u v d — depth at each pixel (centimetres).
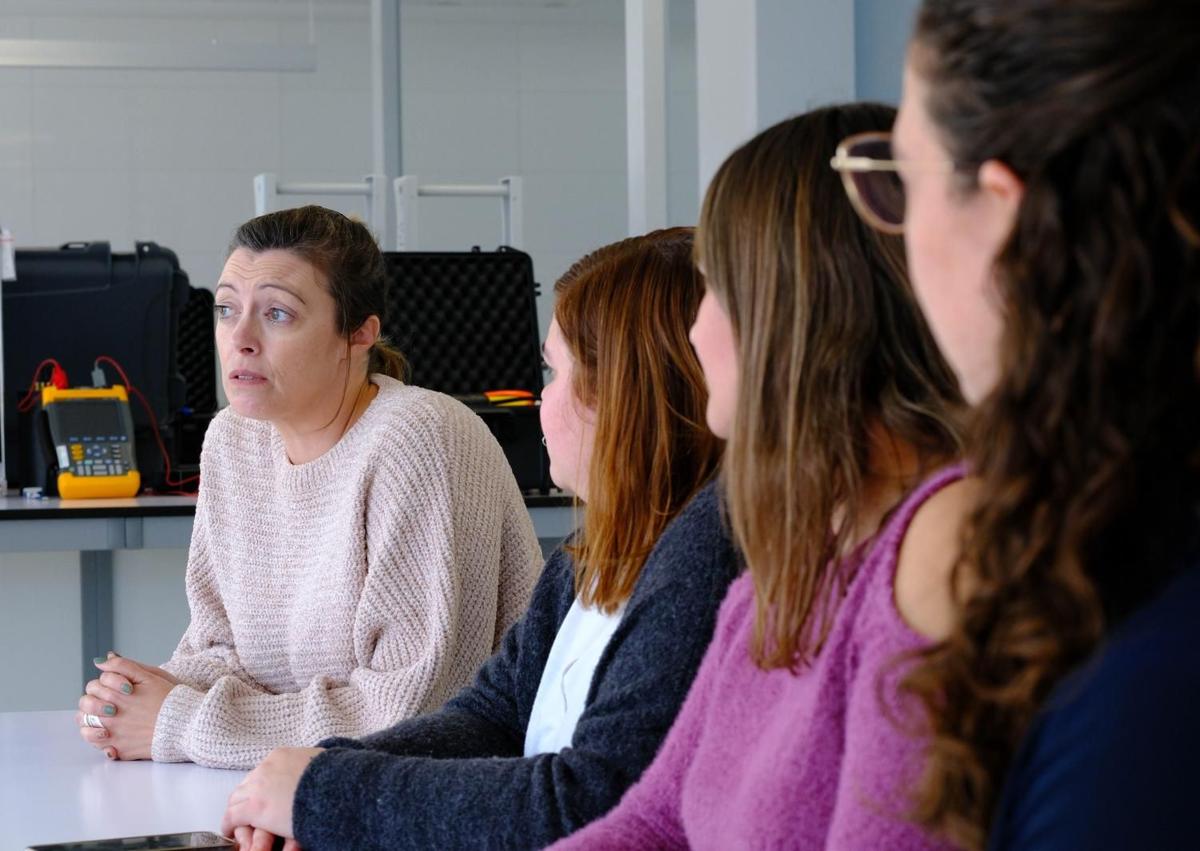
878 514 74
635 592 109
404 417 167
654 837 89
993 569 48
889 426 74
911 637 59
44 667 312
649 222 420
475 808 108
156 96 766
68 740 163
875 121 79
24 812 131
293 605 174
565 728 121
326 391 171
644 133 419
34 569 310
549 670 127
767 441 76
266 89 780
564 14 818
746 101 323
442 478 165
